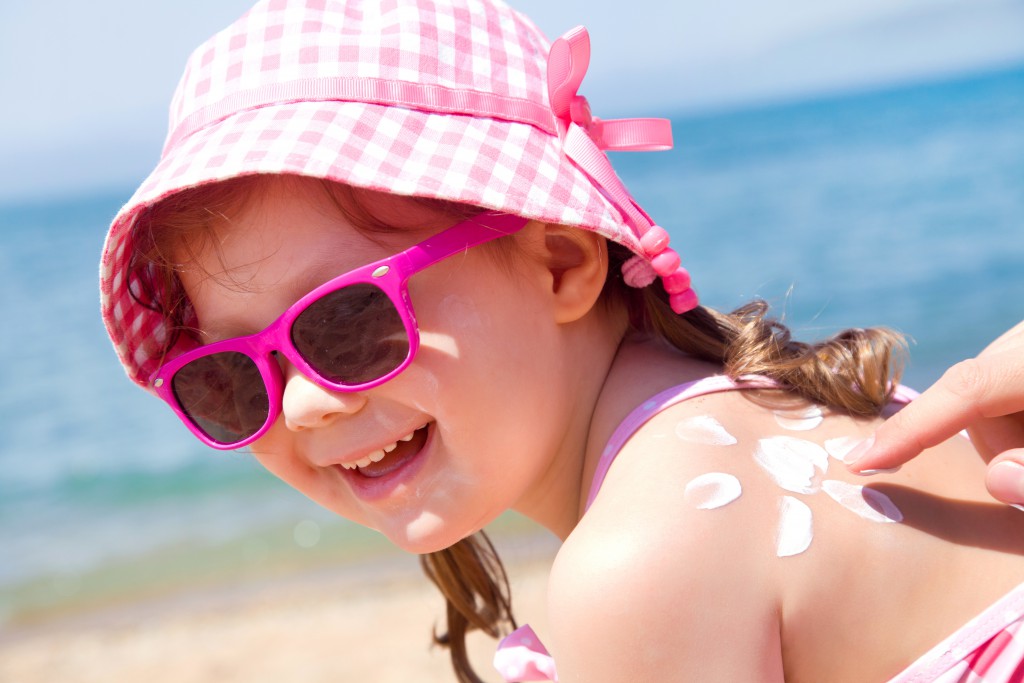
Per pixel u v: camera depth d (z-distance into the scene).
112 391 13.93
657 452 1.56
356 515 1.88
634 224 1.81
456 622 2.54
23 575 7.71
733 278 16.06
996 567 1.50
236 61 1.78
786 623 1.39
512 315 1.75
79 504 9.49
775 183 25.00
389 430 1.71
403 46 1.75
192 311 2.02
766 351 1.79
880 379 1.83
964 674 1.41
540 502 1.93
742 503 1.45
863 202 20.17
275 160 1.57
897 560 1.46
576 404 1.86
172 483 9.75
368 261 1.68
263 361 1.71
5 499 9.87
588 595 1.38
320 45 1.75
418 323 1.68
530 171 1.71
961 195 19.08
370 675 5.09
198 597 6.78
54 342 17.34
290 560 7.27
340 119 1.67
